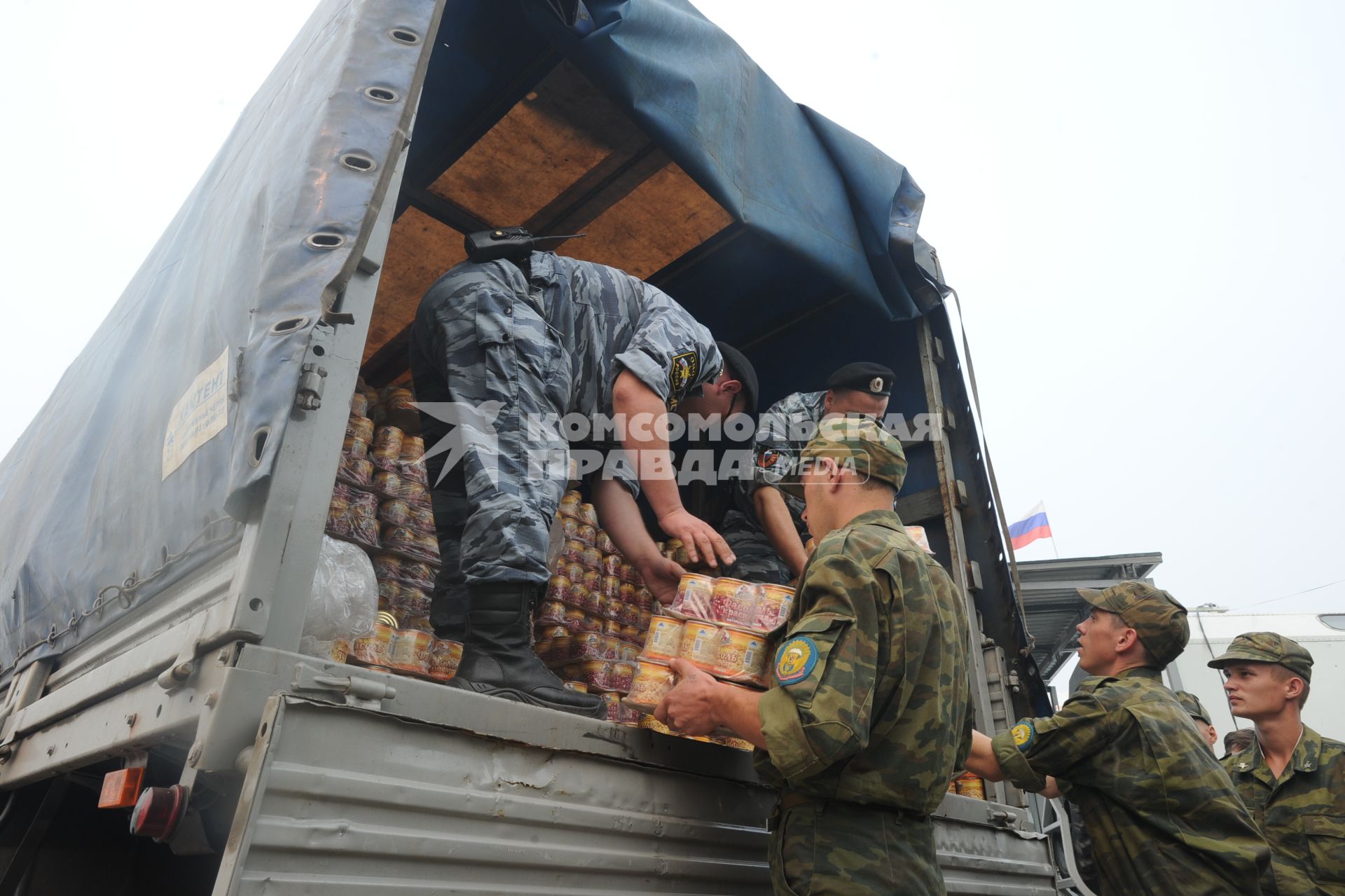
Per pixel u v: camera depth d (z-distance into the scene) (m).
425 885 1.15
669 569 2.23
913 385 3.69
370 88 1.53
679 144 2.67
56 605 1.95
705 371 2.22
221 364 1.46
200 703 1.13
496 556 1.66
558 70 2.66
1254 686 3.20
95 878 2.22
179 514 1.48
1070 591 6.41
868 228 3.48
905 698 1.48
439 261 3.39
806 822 1.47
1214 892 2.00
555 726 1.38
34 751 1.79
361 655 1.86
